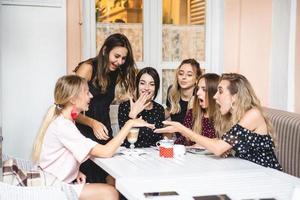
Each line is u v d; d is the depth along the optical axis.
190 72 3.19
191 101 3.10
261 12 4.04
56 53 3.64
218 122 2.63
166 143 2.47
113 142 2.40
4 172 2.36
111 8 3.82
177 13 4.04
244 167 2.19
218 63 4.10
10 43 3.53
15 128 3.60
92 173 2.95
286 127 3.04
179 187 1.80
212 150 2.35
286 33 4.07
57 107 2.53
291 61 4.09
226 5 4.01
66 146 2.40
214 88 2.79
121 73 3.03
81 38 3.71
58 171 2.45
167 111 3.34
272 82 4.11
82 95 2.50
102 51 2.91
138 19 3.92
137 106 2.81
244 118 2.37
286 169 3.02
